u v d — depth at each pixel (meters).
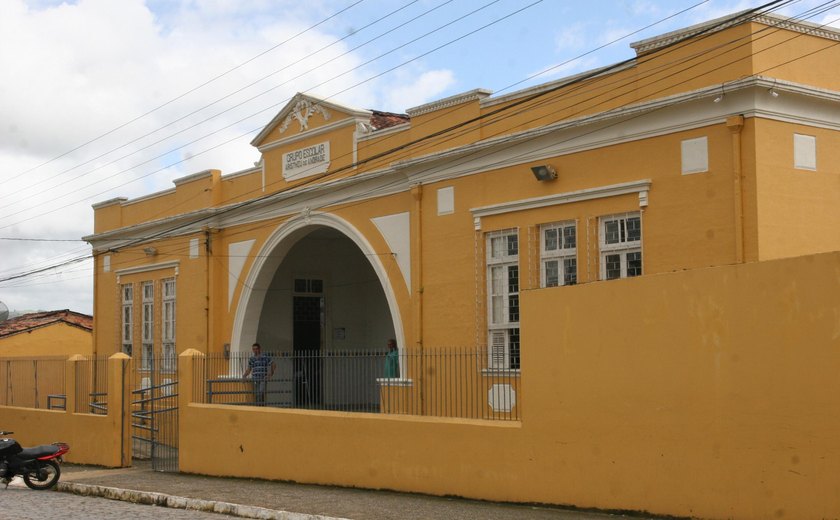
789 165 13.45
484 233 16.95
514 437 12.02
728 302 9.88
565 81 15.75
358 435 14.13
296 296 25.42
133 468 18.75
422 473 13.16
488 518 11.12
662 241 14.13
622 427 10.84
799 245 13.45
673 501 10.27
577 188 15.39
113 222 28.36
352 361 15.64
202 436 17.09
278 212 22.33
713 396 9.97
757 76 13.02
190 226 24.84
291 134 22.14
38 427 21.88
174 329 25.58
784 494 9.30
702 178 13.70
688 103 13.80
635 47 14.70
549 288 11.73
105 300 28.59
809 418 9.13
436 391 17.33
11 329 33.16
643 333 10.68
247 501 13.28
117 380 19.09
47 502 14.64
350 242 26.33
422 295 18.02
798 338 9.27
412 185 18.34
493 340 16.64
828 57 14.11
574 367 11.38
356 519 11.46
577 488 11.29
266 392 16.89
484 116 16.03
